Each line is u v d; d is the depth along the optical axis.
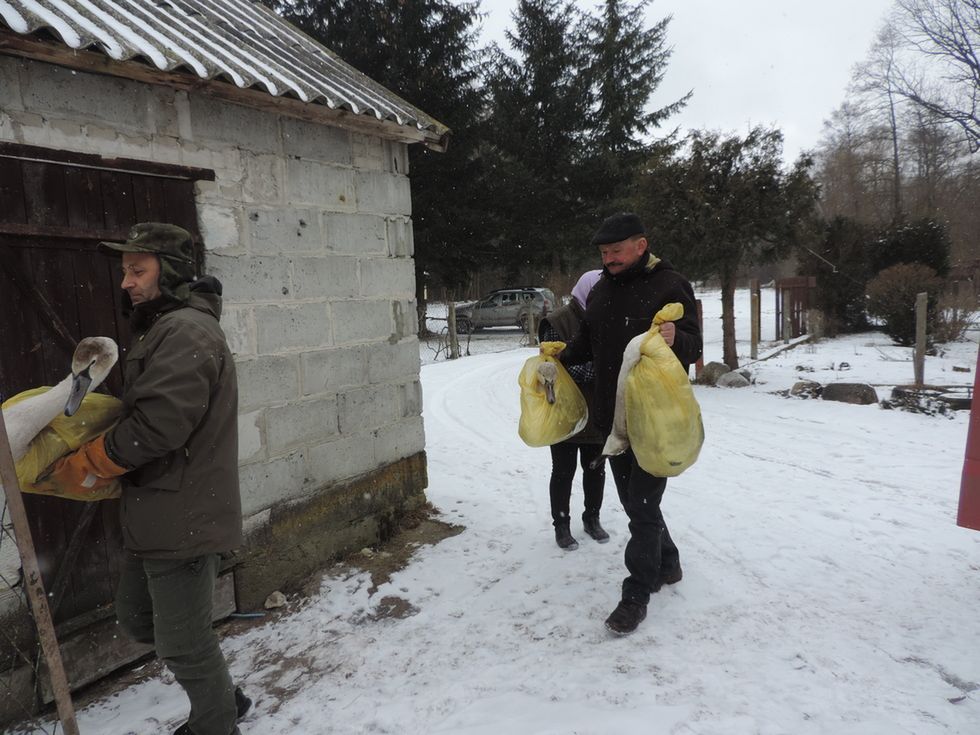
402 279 4.14
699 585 3.08
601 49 23.12
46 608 1.71
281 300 3.35
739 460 5.32
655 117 23.41
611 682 2.35
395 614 3.08
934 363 9.55
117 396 2.66
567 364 3.39
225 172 3.06
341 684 2.52
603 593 3.09
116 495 1.99
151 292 1.97
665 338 2.62
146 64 2.52
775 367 10.09
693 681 2.31
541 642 2.69
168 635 1.94
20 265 2.34
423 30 19.09
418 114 4.08
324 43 18.86
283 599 3.29
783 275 32.62
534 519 4.20
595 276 3.67
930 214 16.44
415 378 4.27
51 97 2.42
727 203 8.50
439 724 2.21
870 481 4.64
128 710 2.47
